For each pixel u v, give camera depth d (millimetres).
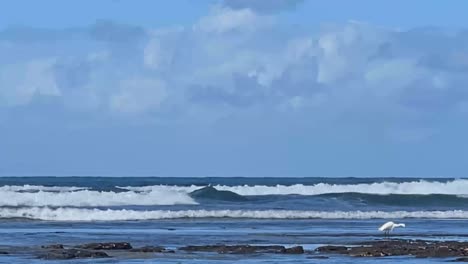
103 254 62875
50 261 59594
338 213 113062
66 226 93375
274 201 129375
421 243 70438
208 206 120188
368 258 62125
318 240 76875
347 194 136250
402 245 69000
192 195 128250
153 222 100688
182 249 66875
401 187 144875
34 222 99750
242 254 64000
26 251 65188
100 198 118125
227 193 131750
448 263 59156
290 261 59750
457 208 133375
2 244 70812
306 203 128125
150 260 60438
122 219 104688
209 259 61031
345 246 70062
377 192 142000
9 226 93125
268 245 71000
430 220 110250
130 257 62125
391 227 80375
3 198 111250
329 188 145125
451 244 68688
